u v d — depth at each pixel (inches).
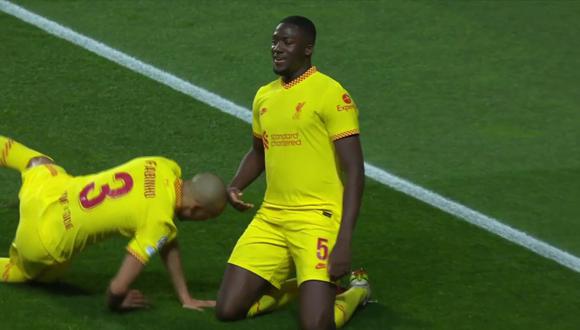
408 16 1568.7
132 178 834.8
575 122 1306.6
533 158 1216.8
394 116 1307.8
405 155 1214.3
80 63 1385.3
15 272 893.2
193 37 1482.5
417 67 1432.1
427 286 938.7
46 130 1214.3
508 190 1141.7
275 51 847.1
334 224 852.0
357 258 983.0
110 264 944.9
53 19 1508.4
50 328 833.5
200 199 837.2
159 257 966.4
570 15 1599.4
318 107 837.2
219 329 846.5
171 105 1293.1
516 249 1017.5
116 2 1573.6
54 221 855.7
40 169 887.1
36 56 1393.9
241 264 862.5
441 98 1354.6
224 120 1264.8
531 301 922.1
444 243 1020.5
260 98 872.9
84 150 1176.8
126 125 1237.7
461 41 1507.1
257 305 869.2
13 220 1014.4
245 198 1088.2
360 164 835.4
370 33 1517.0
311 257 837.2
